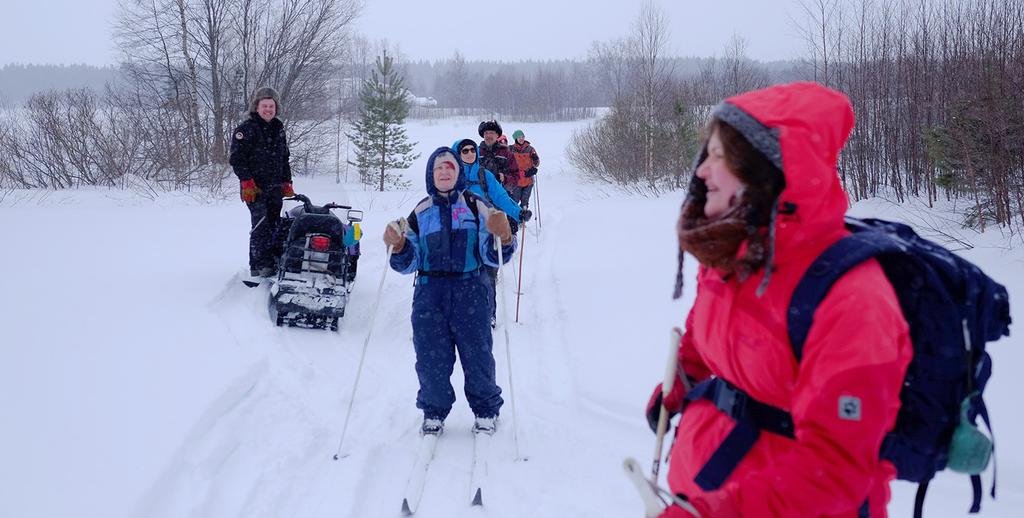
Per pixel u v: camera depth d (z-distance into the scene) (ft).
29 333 18.83
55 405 14.47
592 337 21.36
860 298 4.85
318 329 22.38
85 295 22.91
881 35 41.93
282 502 12.36
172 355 17.85
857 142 41.60
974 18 35.65
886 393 4.80
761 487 4.99
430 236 14.94
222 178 67.77
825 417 4.84
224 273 26.63
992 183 29.35
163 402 14.94
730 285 5.53
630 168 77.71
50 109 71.56
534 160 41.45
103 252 30.73
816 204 5.06
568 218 47.39
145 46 80.48
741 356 5.49
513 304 26.76
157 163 72.33
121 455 12.56
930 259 5.24
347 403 17.13
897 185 38.81
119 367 16.78
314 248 22.47
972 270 5.26
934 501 12.13
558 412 16.90
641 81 83.61
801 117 5.01
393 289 27.86
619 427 15.79
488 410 15.56
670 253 31.53
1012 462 12.42
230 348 18.97
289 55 88.38
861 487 4.90
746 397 5.71
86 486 11.46
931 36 38.65
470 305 15.06
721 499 5.08
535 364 20.26
